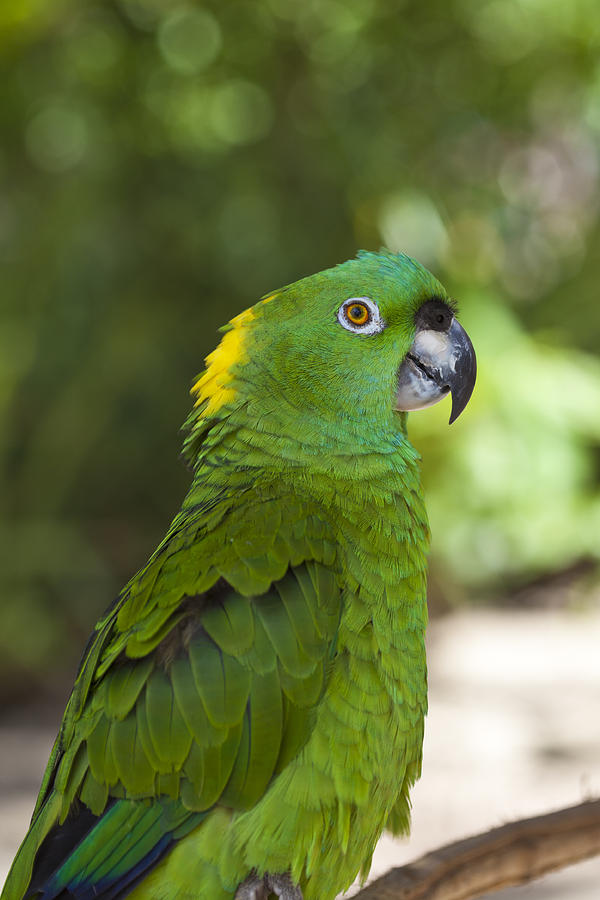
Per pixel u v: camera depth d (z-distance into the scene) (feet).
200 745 11.56
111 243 52.16
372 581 12.85
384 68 51.19
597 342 57.98
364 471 13.83
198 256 52.54
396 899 12.51
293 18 50.57
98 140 51.83
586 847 13.61
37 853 11.94
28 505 52.42
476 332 52.90
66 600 50.37
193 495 14.03
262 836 11.68
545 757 36.27
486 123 53.67
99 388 53.72
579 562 59.52
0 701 45.16
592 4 51.19
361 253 15.03
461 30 51.19
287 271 51.08
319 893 12.76
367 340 14.24
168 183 51.70
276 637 11.87
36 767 37.32
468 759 36.42
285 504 12.94
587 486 56.75
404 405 14.76
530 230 57.62
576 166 58.13
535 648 49.55
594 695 42.75
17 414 53.78
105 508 56.85
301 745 11.88
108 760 11.75
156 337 54.19
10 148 52.80
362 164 50.42
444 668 47.19
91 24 51.08
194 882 11.64
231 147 51.78
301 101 51.60
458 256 55.16
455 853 13.14
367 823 12.73
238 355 14.30
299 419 13.97
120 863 11.61
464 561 53.67
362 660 12.41
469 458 51.44
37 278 53.26
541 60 52.47
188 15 50.83
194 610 11.96
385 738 12.57
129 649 12.05
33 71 51.34
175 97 51.60
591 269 58.54
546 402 51.65
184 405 55.62
